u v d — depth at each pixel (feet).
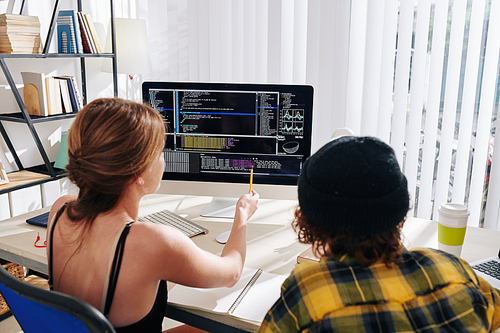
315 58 8.37
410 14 7.33
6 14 6.58
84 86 8.73
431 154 7.65
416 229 4.70
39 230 4.53
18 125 7.78
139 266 2.67
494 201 7.08
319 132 8.61
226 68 9.46
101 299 2.69
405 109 7.71
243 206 3.85
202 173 5.12
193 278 2.87
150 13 9.78
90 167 2.65
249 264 3.90
